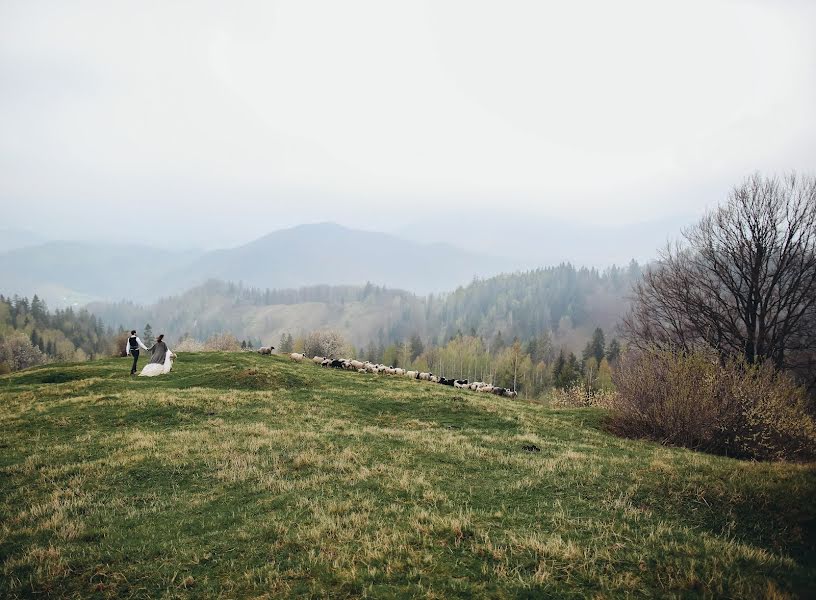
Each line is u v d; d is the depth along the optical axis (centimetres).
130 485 1188
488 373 12719
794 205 3056
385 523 921
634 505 1057
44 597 723
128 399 2112
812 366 3017
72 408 1994
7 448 1506
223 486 1166
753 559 784
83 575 770
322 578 723
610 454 1633
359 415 2192
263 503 1043
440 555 785
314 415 2095
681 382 2144
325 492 1109
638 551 802
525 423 2164
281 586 709
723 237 3350
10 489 1175
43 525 952
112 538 895
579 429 2181
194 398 2184
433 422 2114
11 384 2923
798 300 2966
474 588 686
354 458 1374
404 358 13438
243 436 1627
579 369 10538
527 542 819
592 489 1140
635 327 3866
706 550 804
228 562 794
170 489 1160
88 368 3303
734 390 2028
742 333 3222
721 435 2020
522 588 689
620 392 2425
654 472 1239
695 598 675
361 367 3925
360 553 795
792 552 874
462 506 1026
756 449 1947
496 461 1399
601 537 854
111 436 1616
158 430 1748
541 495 1105
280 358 4238
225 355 3950
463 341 15900
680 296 3434
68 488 1166
